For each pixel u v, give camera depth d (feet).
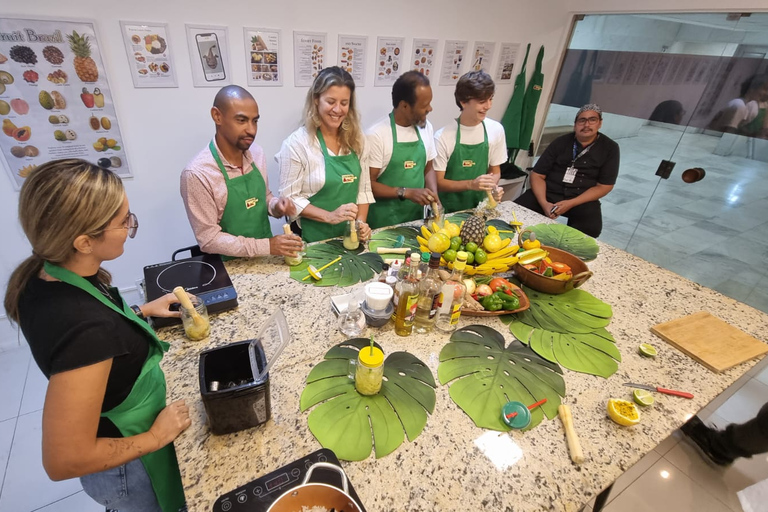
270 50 7.43
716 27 8.76
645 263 6.21
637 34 10.11
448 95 10.45
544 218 7.56
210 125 7.51
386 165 7.30
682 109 9.84
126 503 3.32
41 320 2.24
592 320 4.67
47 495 5.07
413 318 4.07
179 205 7.91
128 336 2.62
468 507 2.60
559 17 11.10
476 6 9.52
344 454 2.85
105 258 2.52
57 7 5.58
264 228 5.96
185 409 2.99
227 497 2.46
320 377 3.48
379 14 8.29
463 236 5.26
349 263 5.31
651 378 3.89
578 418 3.36
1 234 6.48
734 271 9.98
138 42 6.28
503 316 4.58
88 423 2.29
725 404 6.49
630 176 11.45
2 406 6.15
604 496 4.94
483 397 3.46
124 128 6.75
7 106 5.82
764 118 8.61
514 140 12.32
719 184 9.74
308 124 5.89
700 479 5.49
